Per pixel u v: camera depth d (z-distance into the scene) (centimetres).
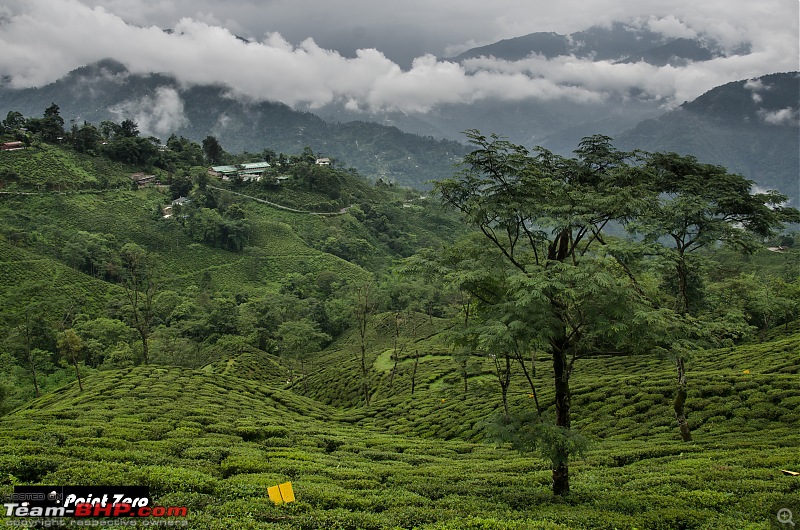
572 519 1595
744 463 2169
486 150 2070
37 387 7231
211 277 13375
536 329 1789
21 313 8294
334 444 3397
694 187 2984
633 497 1848
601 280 1706
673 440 2995
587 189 2238
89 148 17625
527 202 2047
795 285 6662
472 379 5681
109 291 11150
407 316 10225
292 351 7906
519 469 2606
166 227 14838
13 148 15925
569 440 1758
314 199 19962
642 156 2900
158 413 3647
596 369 5294
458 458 3092
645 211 2214
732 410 3231
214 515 1519
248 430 3347
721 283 6084
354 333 10700
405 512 1677
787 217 2914
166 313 10862
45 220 13188
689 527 1538
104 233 13588
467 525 1496
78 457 2080
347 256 16562
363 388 6494
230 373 7744
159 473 1802
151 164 18838
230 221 15212
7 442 2253
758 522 1499
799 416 2925
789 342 4572
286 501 1691
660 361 5131
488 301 2212
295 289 13238
